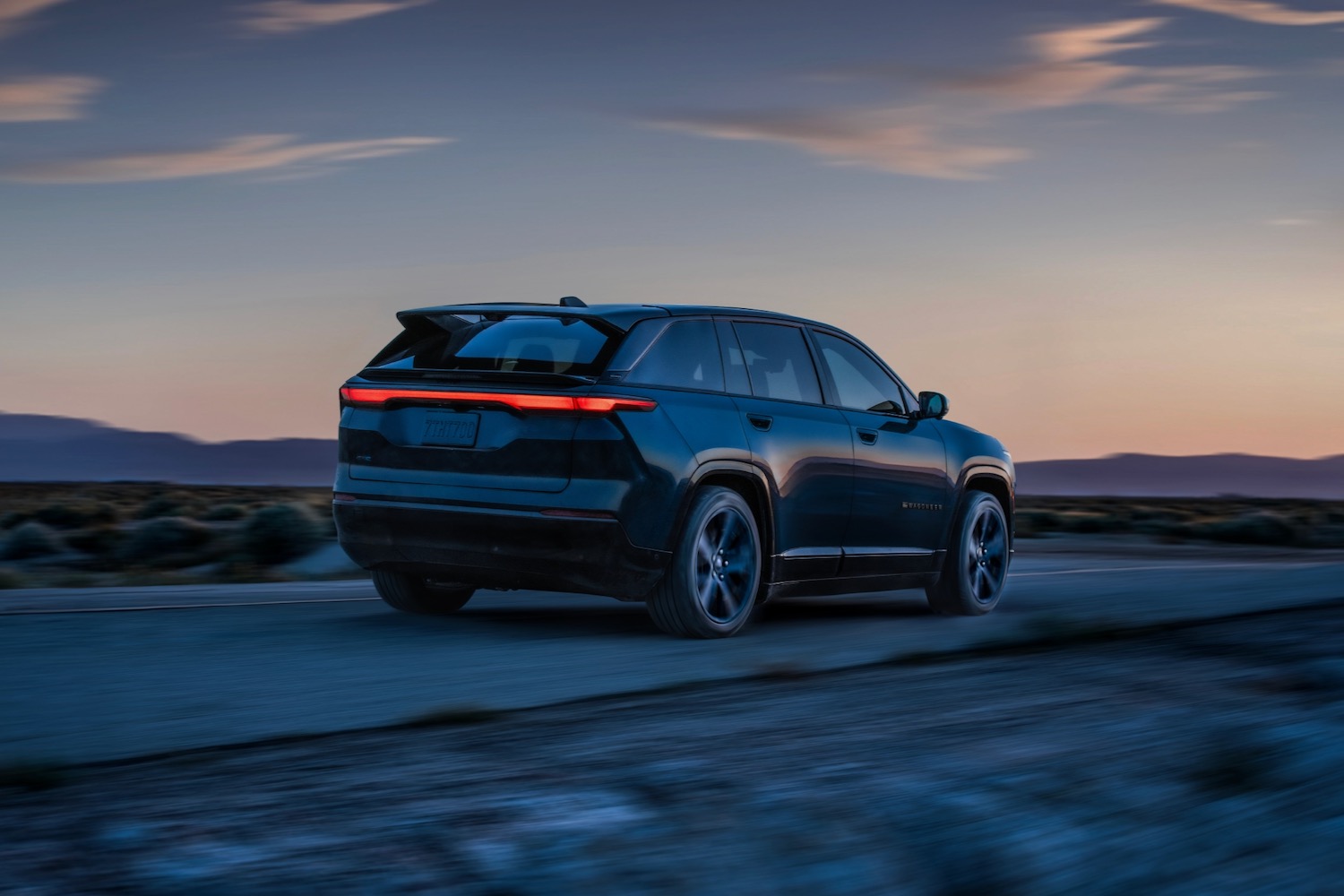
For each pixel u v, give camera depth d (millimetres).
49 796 3865
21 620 8016
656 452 7547
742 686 5941
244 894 3088
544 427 7500
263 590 11375
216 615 8602
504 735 4805
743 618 8125
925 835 3748
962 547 9875
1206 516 61219
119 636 7422
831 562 8789
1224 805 4109
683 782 4062
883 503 9156
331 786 3990
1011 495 10492
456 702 5527
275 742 4684
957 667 6520
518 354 7793
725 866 3438
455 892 3182
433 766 4266
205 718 5164
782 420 8438
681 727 4969
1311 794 4254
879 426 9273
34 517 39656
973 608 10000
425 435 7852
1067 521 38938
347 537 8133
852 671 6422
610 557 7449
